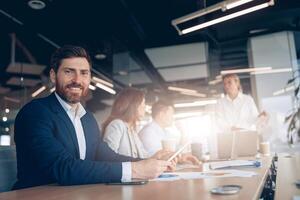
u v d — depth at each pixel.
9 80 5.62
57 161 1.18
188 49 6.03
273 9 4.61
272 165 1.97
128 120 2.36
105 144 1.68
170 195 0.87
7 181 1.45
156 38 5.53
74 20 4.60
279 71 5.30
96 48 5.41
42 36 4.99
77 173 1.15
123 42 5.36
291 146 4.68
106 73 6.83
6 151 1.50
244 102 3.73
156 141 2.98
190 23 4.46
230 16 3.67
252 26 5.17
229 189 0.87
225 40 5.63
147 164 1.21
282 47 5.34
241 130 2.74
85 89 1.59
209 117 3.79
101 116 7.83
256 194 0.84
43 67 5.58
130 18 4.75
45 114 1.35
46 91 5.35
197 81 8.33
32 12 4.31
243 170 1.48
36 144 1.24
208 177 1.25
